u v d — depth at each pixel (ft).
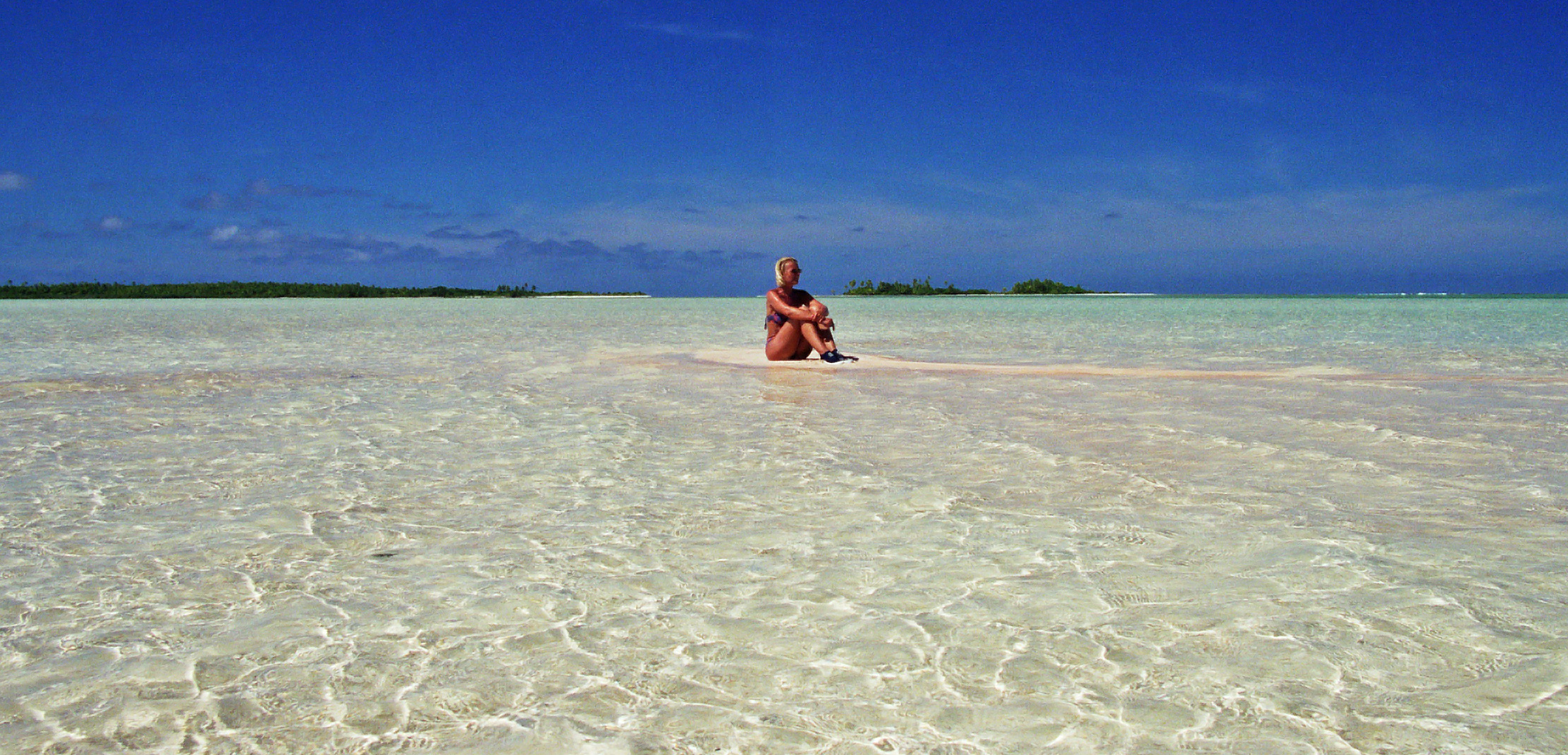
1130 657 8.24
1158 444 17.70
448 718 7.35
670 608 9.53
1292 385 26.84
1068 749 6.78
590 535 12.03
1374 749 6.70
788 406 23.31
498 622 9.20
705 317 88.79
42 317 84.74
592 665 8.23
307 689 7.83
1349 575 10.14
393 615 9.37
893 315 88.74
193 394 26.11
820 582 10.20
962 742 6.90
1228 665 8.04
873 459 16.58
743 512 13.10
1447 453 16.66
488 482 15.02
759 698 7.61
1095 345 44.47
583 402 24.39
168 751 6.89
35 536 12.12
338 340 50.80
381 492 14.39
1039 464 16.02
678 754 6.81
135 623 9.21
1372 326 59.72
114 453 17.48
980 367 33.14
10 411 22.82
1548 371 30.25
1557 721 7.02
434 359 37.86
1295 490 13.99
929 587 10.00
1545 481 14.40
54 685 7.93
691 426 20.26
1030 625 8.95
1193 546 11.28
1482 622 8.80
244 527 12.52
